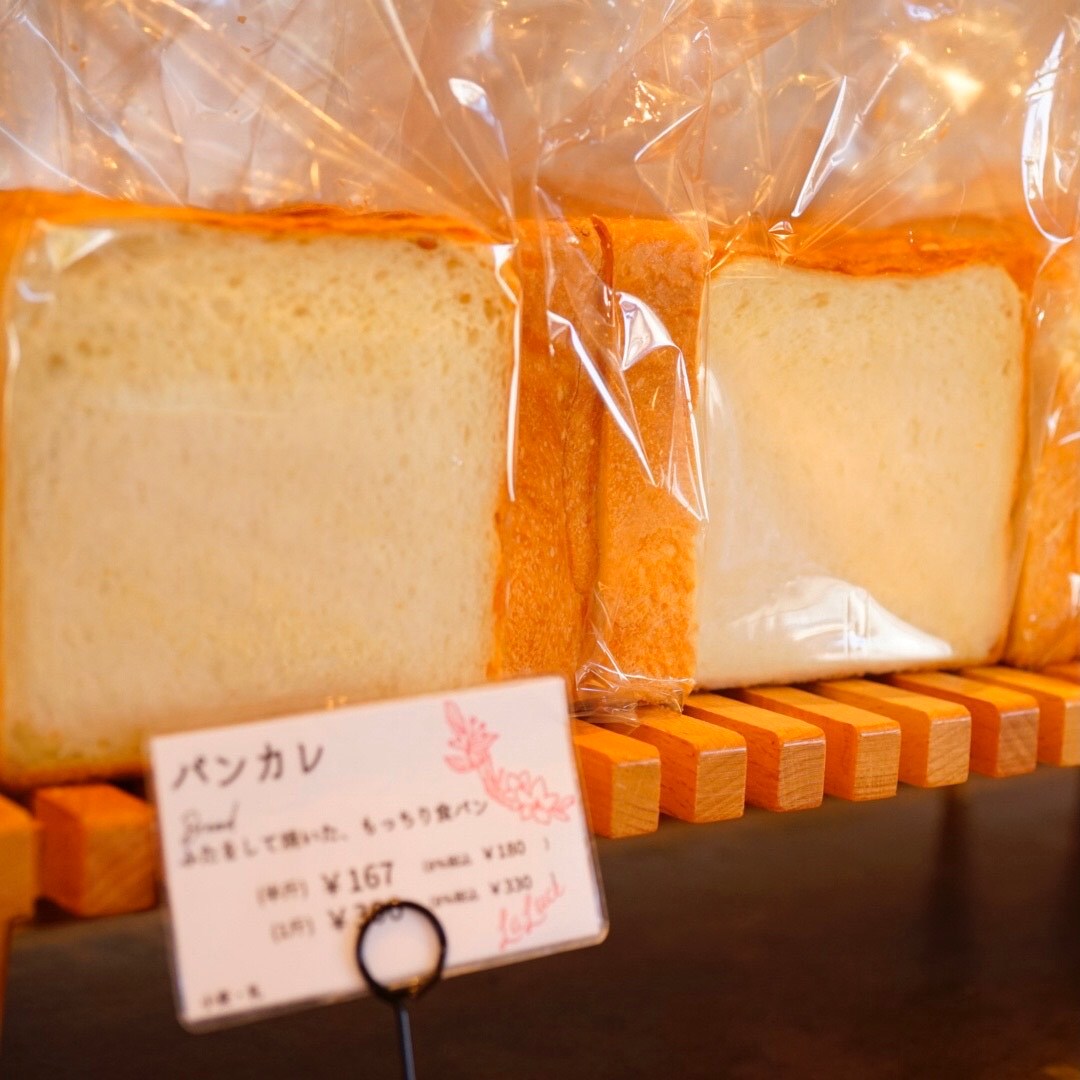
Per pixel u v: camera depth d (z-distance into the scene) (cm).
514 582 54
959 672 62
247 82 57
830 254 58
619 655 55
